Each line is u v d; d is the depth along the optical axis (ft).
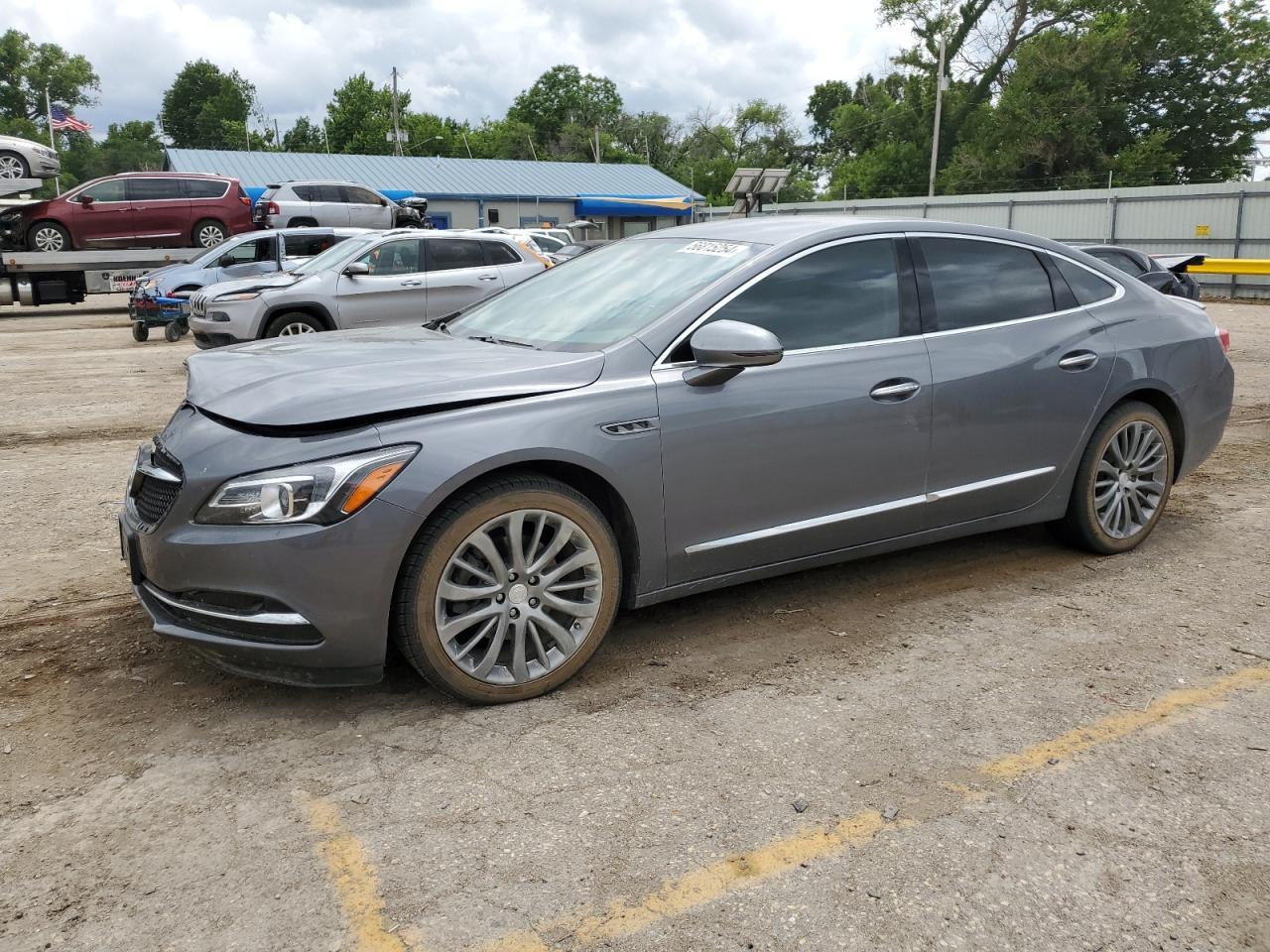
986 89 189.47
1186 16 165.07
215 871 8.10
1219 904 7.66
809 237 12.92
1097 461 15.17
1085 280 15.42
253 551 9.66
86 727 10.51
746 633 12.91
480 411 10.43
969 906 7.63
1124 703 10.89
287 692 11.27
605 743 10.09
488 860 8.19
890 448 12.97
